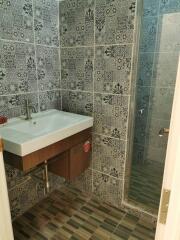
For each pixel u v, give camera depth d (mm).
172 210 482
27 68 1614
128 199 1901
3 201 882
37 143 1239
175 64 2012
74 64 1812
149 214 1725
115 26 1518
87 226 1686
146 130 2309
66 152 1632
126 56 1521
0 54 1412
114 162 1801
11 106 1555
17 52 1517
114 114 1691
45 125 1721
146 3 1961
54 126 1722
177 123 432
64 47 1832
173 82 2059
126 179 1803
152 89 2184
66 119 1747
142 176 2236
